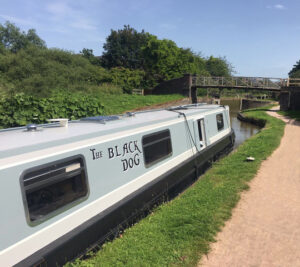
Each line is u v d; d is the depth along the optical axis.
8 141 4.08
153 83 44.53
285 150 11.12
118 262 4.20
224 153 11.73
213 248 4.60
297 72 65.31
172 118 7.66
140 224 5.45
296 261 4.24
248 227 5.25
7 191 3.45
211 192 6.90
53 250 3.85
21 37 43.56
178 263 4.19
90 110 16.94
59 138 4.34
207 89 50.06
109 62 56.34
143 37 56.19
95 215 4.77
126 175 5.59
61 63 34.03
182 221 5.39
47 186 3.98
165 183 6.82
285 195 6.71
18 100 13.35
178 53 46.88
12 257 3.44
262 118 23.05
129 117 7.07
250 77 31.77
